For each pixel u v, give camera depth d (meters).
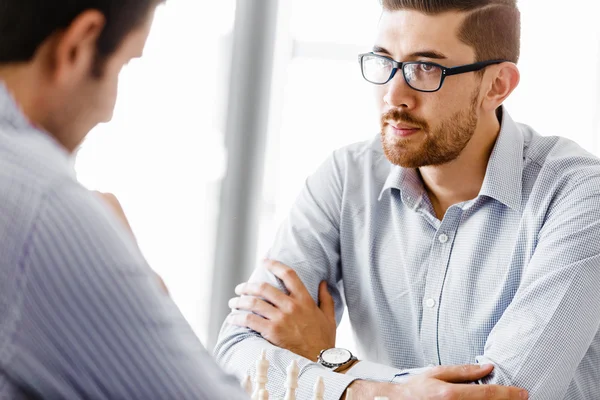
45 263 0.71
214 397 0.77
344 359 1.68
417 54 1.65
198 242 3.40
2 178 0.71
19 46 0.76
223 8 3.37
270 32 3.39
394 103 1.67
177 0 3.31
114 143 3.27
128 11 0.80
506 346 1.53
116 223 0.77
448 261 1.80
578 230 1.58
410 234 1.86
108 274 0.73
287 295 1.85
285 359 1.64
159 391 0.75
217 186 3.42
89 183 3.26
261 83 3.39
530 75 3.40
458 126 1.69
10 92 0.77
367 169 1.97
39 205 0.71
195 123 3.36
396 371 1.61
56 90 0.80
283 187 3.50
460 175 1.78
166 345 0.75
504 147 1.76
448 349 1.80
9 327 0.70
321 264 1.93
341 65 3.44
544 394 1.50
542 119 3.40
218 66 3.39
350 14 3.43
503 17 1.71
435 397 1.46
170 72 3.32
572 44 3.38
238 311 1.83
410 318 1.86
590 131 3.38
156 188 3.34
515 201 1.73
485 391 1.46
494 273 1.75
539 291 1.56
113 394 0.74
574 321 1.53
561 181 1.69
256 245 3.46
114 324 0.73
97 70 0.81
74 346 0.72
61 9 0.76
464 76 1.67
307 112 3.46
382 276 1.90
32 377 0.71
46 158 0.75
